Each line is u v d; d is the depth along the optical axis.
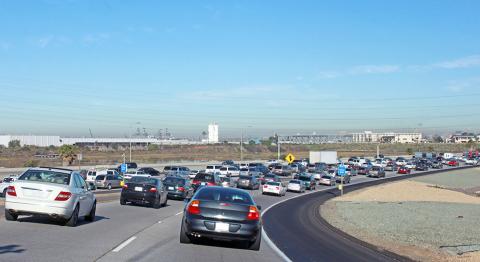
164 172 66.69
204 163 107.69
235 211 13.53
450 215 36.03
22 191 15.47
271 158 143.50
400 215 34.62
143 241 14.33
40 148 145.00
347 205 43.88
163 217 22.72
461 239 23.08
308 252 15.48
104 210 24.44
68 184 16.11
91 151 147.25
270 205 40.81
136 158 119.19
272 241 17.78
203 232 13.41
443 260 16.67
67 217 15.82
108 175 52.09
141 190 27.67
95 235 14.74
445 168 125.50
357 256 15.75
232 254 13.21
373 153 190.38
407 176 98.00
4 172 70.19
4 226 15.11
